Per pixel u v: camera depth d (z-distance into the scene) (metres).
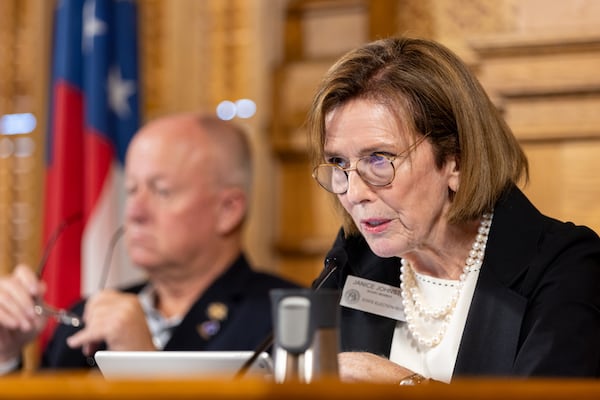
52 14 11.48
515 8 9.51
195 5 11.20
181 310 8.15
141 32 11.25
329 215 10.35
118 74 10.58
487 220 5.05
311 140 5.00
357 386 2.73
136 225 8.14
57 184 10.26
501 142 4.97
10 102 11.66
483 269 4.94
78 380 2.76
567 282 4.66
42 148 11.39
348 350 5.29
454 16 9.79
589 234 4.93
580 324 4.51
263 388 2.71
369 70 4.86
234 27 11.06
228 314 7.74
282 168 10.55
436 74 4.86
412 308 5.23
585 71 9.01
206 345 7.62
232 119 10.93
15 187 11.52
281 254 10.47
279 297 3.69
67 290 9.95
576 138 9.10
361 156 4.79
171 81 11.16
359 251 5.38
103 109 10.32
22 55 11.70
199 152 8.23
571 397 2.92
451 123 4.85
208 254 8.12
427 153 4.82
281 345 3.66
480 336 4.81
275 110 10.43
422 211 4.84
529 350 4.50
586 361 4.41
